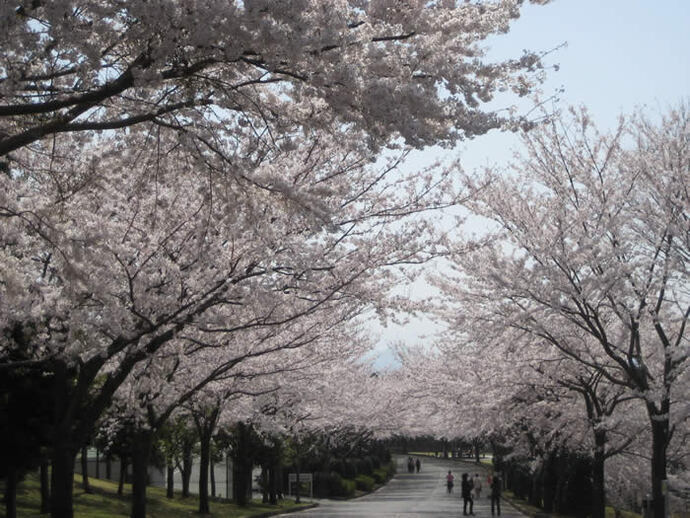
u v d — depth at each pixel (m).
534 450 34.06
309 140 13.09
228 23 7.23
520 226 19.72
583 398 26.19
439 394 31.84
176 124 9.48
